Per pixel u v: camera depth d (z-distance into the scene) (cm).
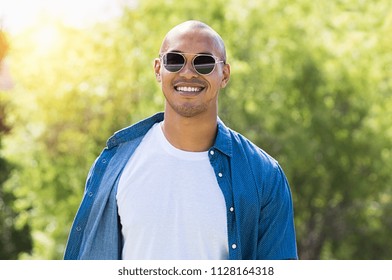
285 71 1789
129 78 1828
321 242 2030
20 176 1988
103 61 1823
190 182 398
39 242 1934
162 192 396
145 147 412
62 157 1900
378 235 2009
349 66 1822
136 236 396
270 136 1786
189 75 396
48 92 1823
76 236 420
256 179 406
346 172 1914
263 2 1800
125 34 1838
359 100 1861
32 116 1866
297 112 1848
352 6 2064
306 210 1967
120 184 404
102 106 1830
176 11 1805
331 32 1869
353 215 2000
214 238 393
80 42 1823
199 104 396
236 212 396
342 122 1869
